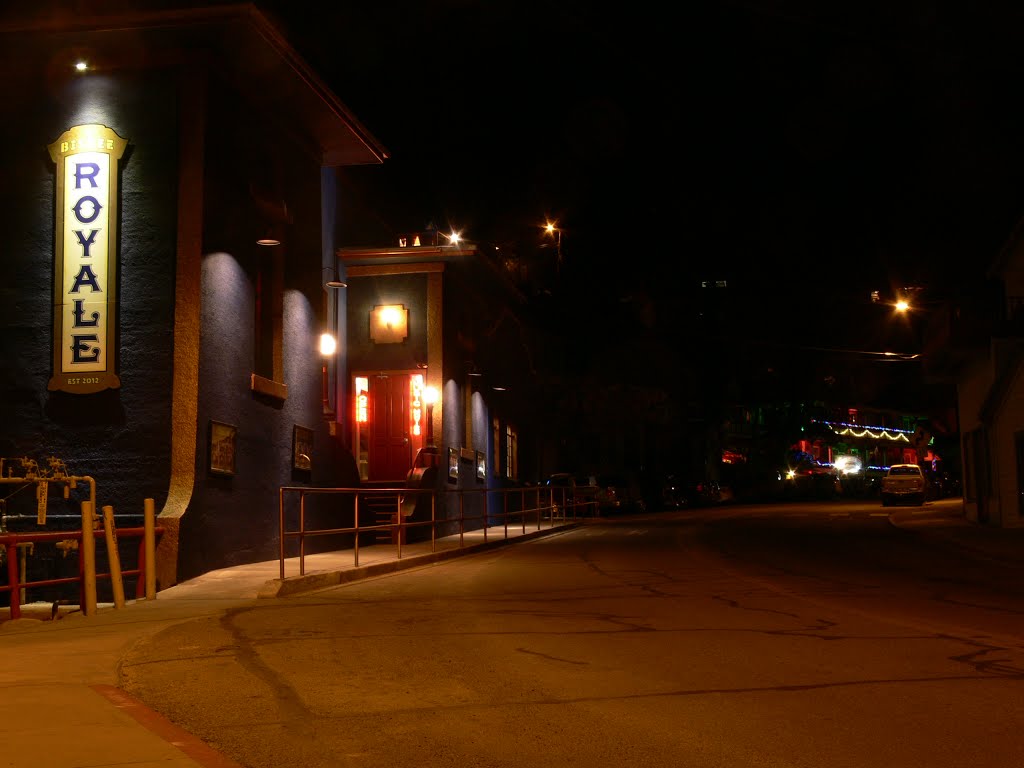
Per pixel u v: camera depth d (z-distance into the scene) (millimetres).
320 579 15102
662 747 5723
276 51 16750
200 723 6324
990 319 29109
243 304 17516
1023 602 12617
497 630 10250
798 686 7398
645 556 20594
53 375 15797
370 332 28156
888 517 37219
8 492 15539
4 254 16203
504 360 36656
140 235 16031
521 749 5695
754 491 68062
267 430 18406
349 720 6391
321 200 21453
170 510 15133
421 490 19922
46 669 8141
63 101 16406
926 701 6883
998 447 27688
